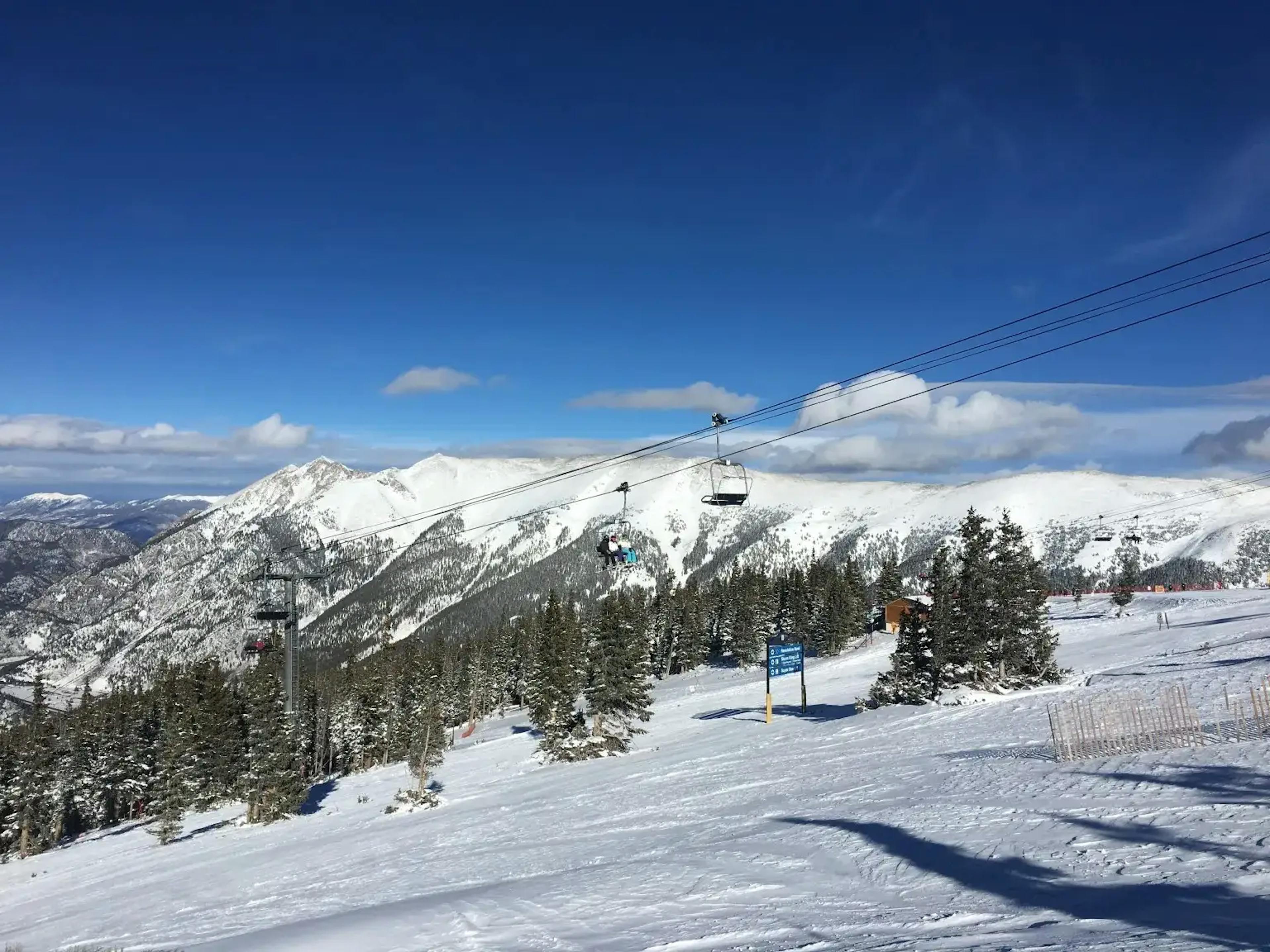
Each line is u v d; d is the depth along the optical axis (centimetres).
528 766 5688
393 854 2756
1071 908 899
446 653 12562
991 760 2112
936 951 810
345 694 10212
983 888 1040
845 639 10569
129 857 5516
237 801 7081
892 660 4509
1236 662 3400
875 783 2108
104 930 2508
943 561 4700
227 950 1261
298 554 5981
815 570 13175
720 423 2825
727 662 12512
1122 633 7106
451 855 2406
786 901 1135
